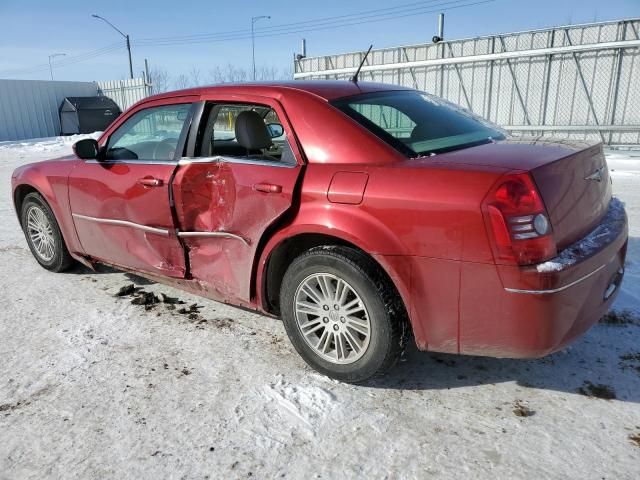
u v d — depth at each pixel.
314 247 2.85
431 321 2.55
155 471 2.26
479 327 2.44
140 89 25.44
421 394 2.77
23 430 2.54
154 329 3.59
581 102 11.66
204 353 3.25
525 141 3.04
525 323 2.33
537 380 2.87
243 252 3.15
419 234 2.46
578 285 2.37
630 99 11.03
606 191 2.91
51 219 4.55
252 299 3.24
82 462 2.32
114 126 4.02
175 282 3.72
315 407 2.68
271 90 3.19
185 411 2.66
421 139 2.91
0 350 3.33
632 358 3.05
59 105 25.05
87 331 3.58
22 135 23.75
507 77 12.57
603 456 2.26
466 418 2.56
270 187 2.91
